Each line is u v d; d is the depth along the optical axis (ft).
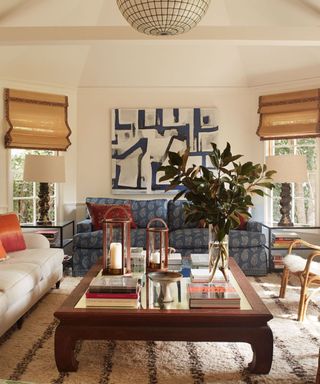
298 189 17.84
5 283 8.95
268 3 14.24
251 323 7.47
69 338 7.57
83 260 14.93
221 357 8.39
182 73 17.97
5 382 4.81
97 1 14.64
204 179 8.33
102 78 18.15
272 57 16.93
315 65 16.52
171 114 18.28
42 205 16.60
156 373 7.70
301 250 17.37
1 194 16.60
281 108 17.51
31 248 13.15
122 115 18.31
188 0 7.18
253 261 15.16
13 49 15.71
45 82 17.63
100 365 8.02
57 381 7.38
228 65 17.65
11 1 13.06
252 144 18.43
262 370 7.60
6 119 16.61
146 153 18.33
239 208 8.13
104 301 7.73
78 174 18.53
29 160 15.53
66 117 18.07
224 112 18.45
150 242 9.89
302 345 8.93
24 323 10.27
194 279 8.75
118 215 16.11
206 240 15.01
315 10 13.71
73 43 12.64
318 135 16.69
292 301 12.05
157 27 7.66
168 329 7.47
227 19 15.20
